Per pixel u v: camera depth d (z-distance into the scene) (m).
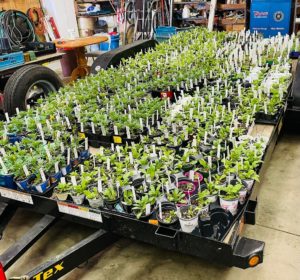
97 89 4.27
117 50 5.59
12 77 4.42
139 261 2.46
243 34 6.52
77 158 2.76
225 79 4.08
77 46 6.32
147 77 4.58
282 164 3.46
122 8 9.95
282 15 7.43
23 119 3.63
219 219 1.99
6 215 2.63
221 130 2.82
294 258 2.35
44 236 2.79
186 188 2.28
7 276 2.41
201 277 2.28
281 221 2.69
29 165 2.61
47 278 1.98
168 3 9.50
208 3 8.95
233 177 2.24
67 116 3.57
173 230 1.90
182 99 3.71
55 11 9.45
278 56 4.97
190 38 6.52
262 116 3.17
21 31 5.74
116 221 2.11
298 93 3.55
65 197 2.30
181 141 2.87
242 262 1.78
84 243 2.12
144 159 2.49
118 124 3.10
